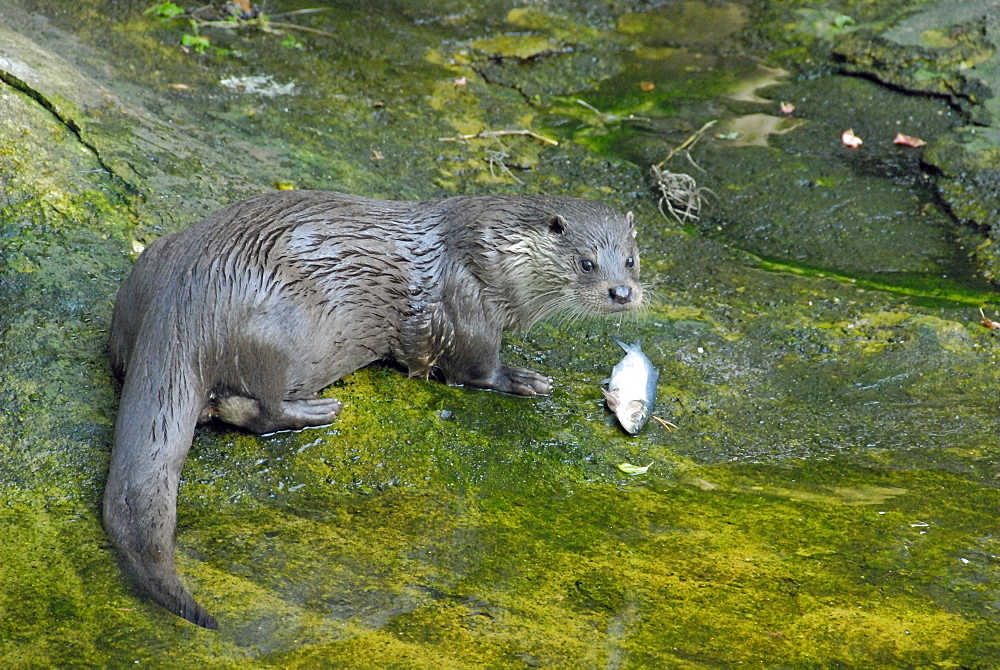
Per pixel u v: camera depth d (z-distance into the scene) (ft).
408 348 27.27
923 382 30.19
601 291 27.68
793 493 25.41
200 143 35.94
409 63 45.68
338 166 37.17
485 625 20.53
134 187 31.94
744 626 20.76
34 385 24.95
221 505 23.22
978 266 35.83
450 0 51.26
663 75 47.42
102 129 33.81
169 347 22.70
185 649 19.53
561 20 50.78
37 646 19.34
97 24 42.96
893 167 41.16
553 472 25.53
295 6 48.85
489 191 37.70
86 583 20.75
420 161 38.83
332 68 44.04
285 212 25.12
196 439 24.67
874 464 26.76
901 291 34.42
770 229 37.68
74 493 22.86
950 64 45.93
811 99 45.52
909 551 23.26
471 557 22.48
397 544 22.68
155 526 20.97
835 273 35.37
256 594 20.95
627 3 52.95
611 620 20.80
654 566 22.48
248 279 23.68
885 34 48.42
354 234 25.72
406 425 26.16
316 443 25.14
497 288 27.22
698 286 34.17
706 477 25.93
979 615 21.31
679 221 37.93
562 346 30.86
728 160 41.37
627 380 27.61
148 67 40.73
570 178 39.50
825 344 31.60
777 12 51.80
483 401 27.86
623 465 26.02
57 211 30.04
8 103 32.32
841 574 22.44
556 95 45.39
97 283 28.17
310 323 24.62
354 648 19.77
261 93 40.98
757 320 32.55
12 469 23.20
